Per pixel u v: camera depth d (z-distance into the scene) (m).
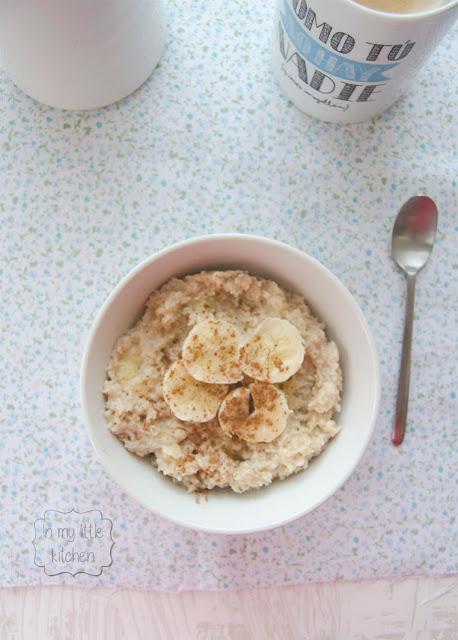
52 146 0.34
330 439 0.30
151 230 0.34
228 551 0.34
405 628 0.34
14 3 0.26
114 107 0.34
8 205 0.34
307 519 0.34
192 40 0.35
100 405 0.29
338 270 0.34
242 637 0.34
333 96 0.31
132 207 0.34
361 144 0.35
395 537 0.34
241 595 0.34
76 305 0.34
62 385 0.34
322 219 0.34
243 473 0.29
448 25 0.26
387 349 0.34
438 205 0.35
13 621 0.33
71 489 0.34
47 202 0.34
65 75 0.30
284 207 0.34
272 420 0.29
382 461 0.34
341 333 0.30
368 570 0.34
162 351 0.30
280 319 0.30
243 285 0.30
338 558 0.34
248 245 0.29
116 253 0.34
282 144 0.34
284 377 0.29
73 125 0.34
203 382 0.30
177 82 0.34
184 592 0.34
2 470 0.34
